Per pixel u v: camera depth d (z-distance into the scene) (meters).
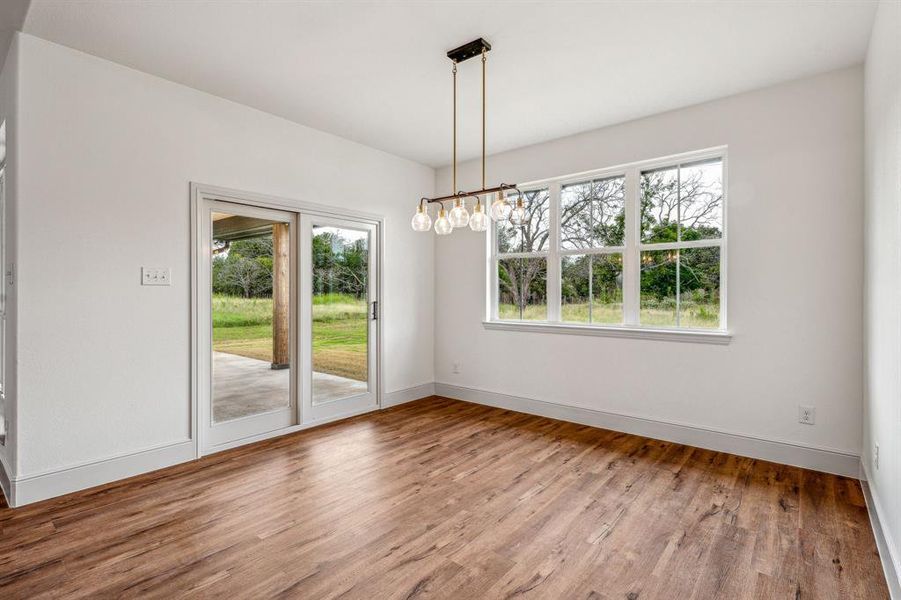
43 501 2.53
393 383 4.71
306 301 3.93
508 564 1.97
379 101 3.37
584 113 3.58
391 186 4.65
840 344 2.88
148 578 1.87
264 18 2.35
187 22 2.38
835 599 1.75
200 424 3.23
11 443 2.51
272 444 3.51
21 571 1.91
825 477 2.86
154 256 2.98
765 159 3.13
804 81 2.99
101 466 2.75
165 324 3.04
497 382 4.64
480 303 4.75
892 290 1.93
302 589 1.80
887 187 2.03
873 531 2.22
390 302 4.67
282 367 3.82
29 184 2.48
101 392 2.76
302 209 3.85
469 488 2.72
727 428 3.31
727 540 2.15
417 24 2.40
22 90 2.46
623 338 3.79
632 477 2.88
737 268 3.24
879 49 2.20
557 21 2.37
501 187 2.45
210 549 2.07
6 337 2.60
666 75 2.96
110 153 2.79
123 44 2.60
